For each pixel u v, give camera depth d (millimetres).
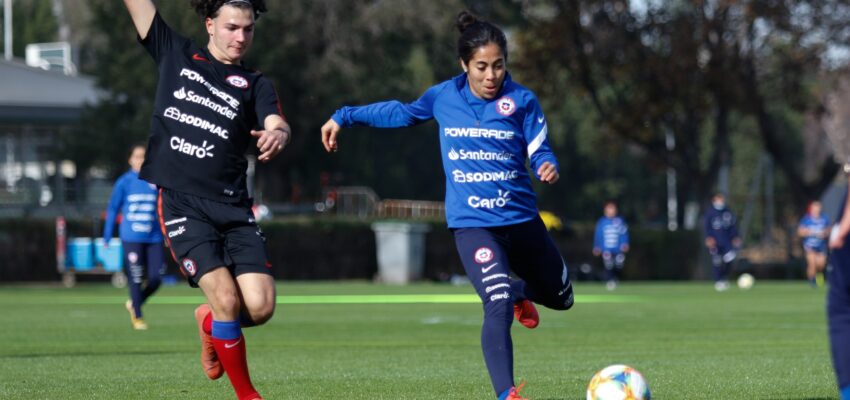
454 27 26312
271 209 170000
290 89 172125
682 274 158000
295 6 167250
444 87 26031
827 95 162625
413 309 76688
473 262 24953
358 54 178125
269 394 28766
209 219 23812
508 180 25438
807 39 147000
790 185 167875
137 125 157125
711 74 142375
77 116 155500
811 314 70875
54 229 124500
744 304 84125
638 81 147500
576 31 144375
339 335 52531
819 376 32719
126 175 55969
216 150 23938
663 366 36188
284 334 53062
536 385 30656
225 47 24375
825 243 122375
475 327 58062
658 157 154000
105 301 87438
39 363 37781
